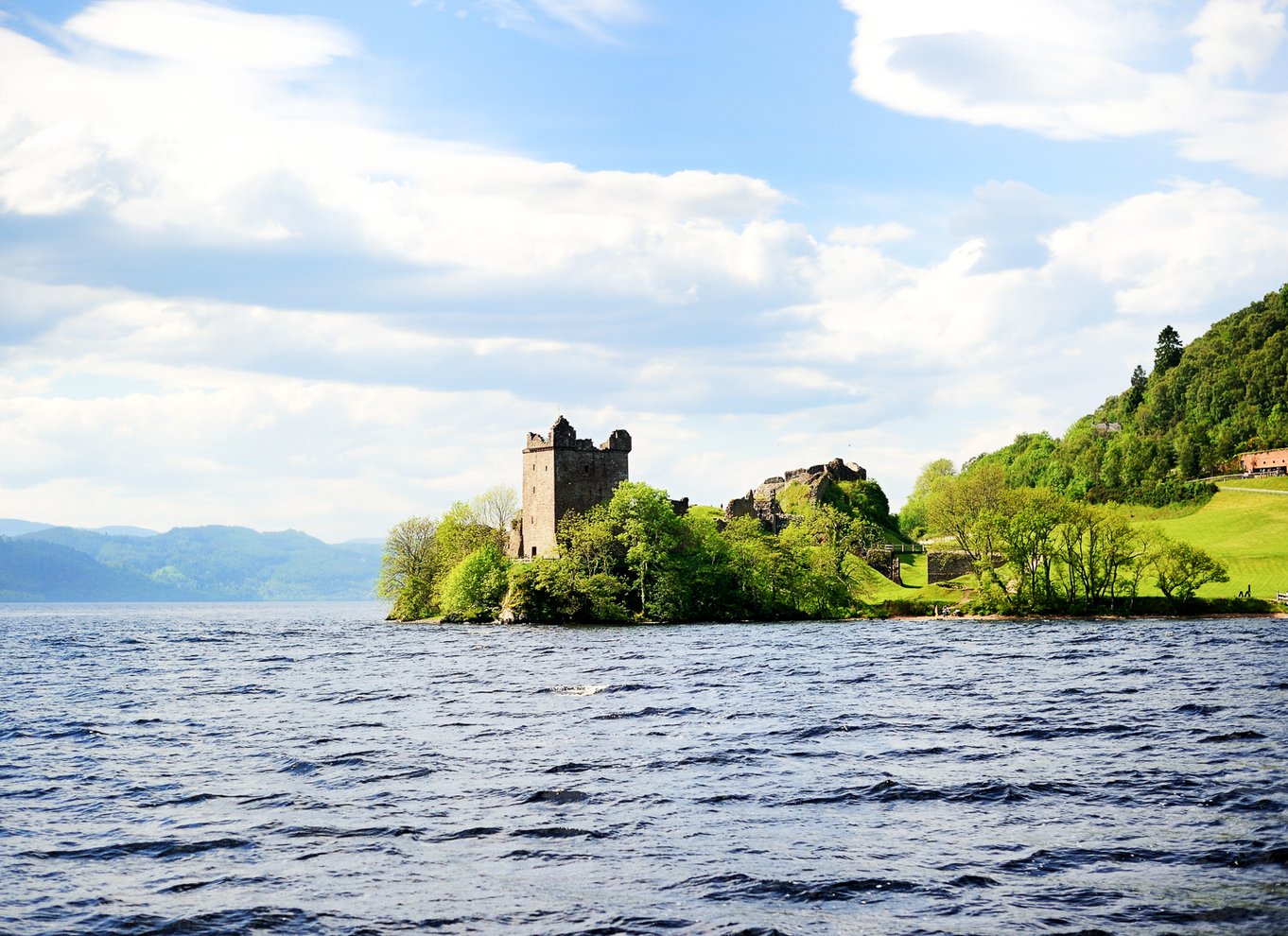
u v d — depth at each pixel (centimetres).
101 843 3406
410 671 8725
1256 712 5503
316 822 3628
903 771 4269
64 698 7262
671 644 11062
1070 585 14988
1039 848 3184
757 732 5219
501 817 3650
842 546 18050
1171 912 2639
